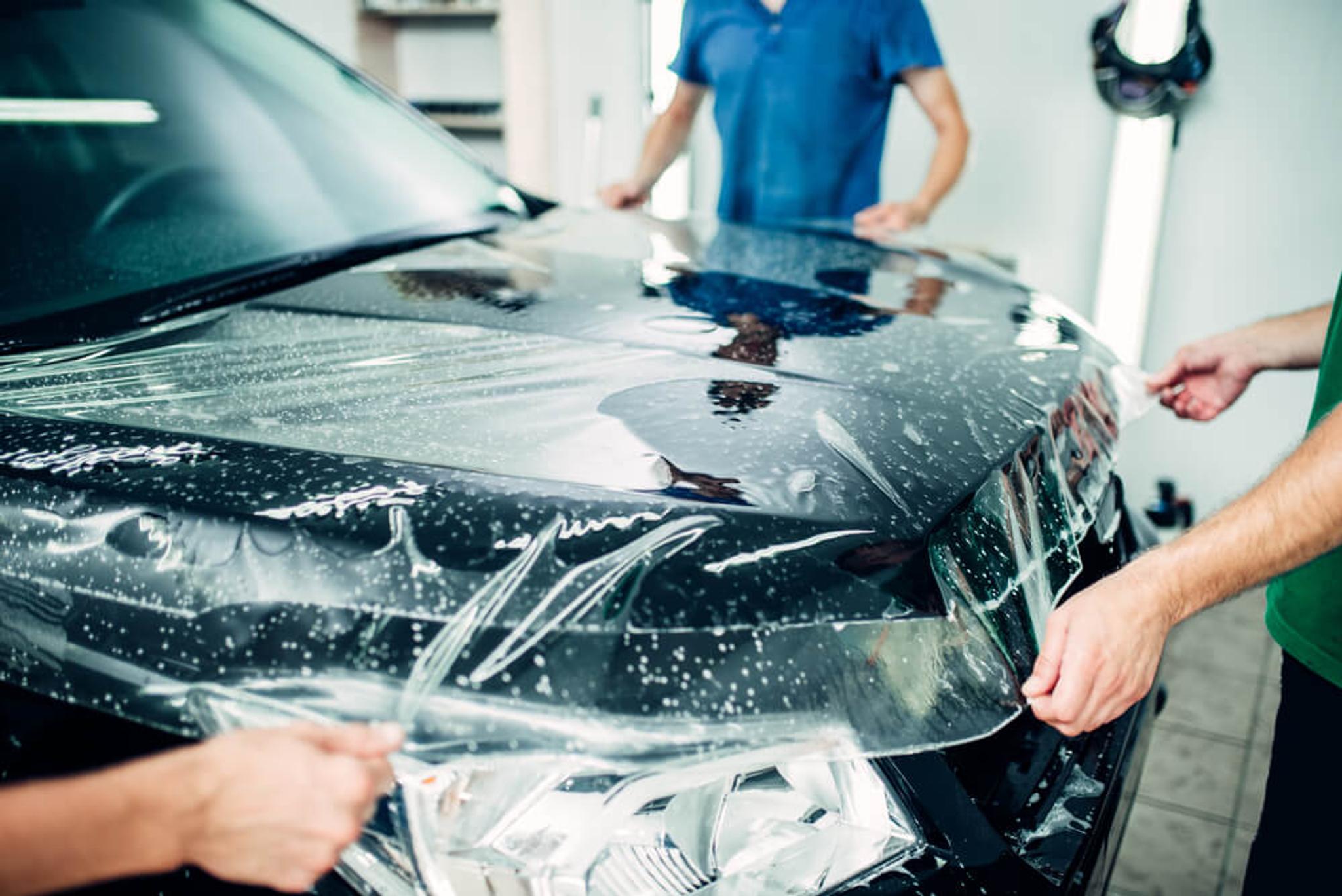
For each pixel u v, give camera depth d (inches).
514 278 41.6
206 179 46.4
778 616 21.2
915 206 59.3
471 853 21.1
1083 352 37.0
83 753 23.3
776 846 22.7
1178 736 60.2
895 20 63.2
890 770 23.0
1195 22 78.7
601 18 123.6
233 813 15.2
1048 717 22.2
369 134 54.6
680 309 37.5
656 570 21.6
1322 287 81.8
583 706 20.2
